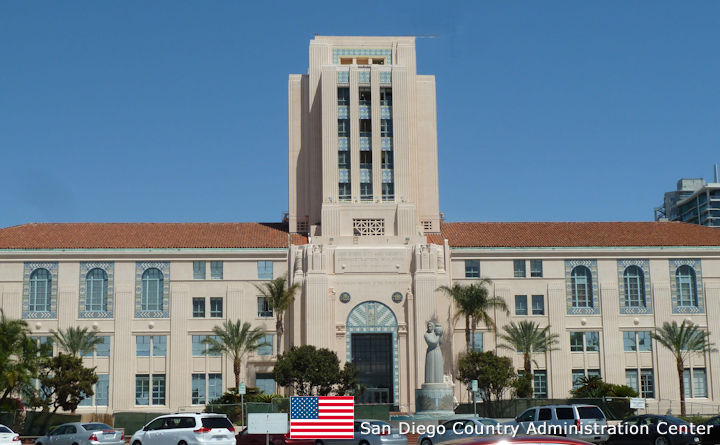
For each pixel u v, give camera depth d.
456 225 100.31
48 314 89.81
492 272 92.88
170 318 90.06
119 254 90.88
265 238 94.88
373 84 97.75
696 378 91.44
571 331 92.06
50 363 77.25
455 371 89.00
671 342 86.81
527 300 92.44
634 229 98.44
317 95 99.62
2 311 86.00
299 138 100.50
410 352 88.62
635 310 92.75
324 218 93.38
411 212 93.88
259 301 90.94
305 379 79.06
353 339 89.69
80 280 90.56
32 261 90.50
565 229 98.31
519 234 96.75
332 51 101.81
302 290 90.00
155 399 88.81
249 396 80.31
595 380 85.44
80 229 95.69
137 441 42.31
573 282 93.19
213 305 90.88
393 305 89.94
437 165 100.12
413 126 99.31
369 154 97.25
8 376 69.69
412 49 101.19
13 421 66.62
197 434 40.78
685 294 93.31
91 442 45.94
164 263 91.44
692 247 93.69
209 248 91.56
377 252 90.94
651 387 91.44
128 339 89.56
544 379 91.00
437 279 89.94
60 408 85.88
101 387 88.62
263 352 89.62
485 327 91.06
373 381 88.94
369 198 95.69
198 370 89.44
